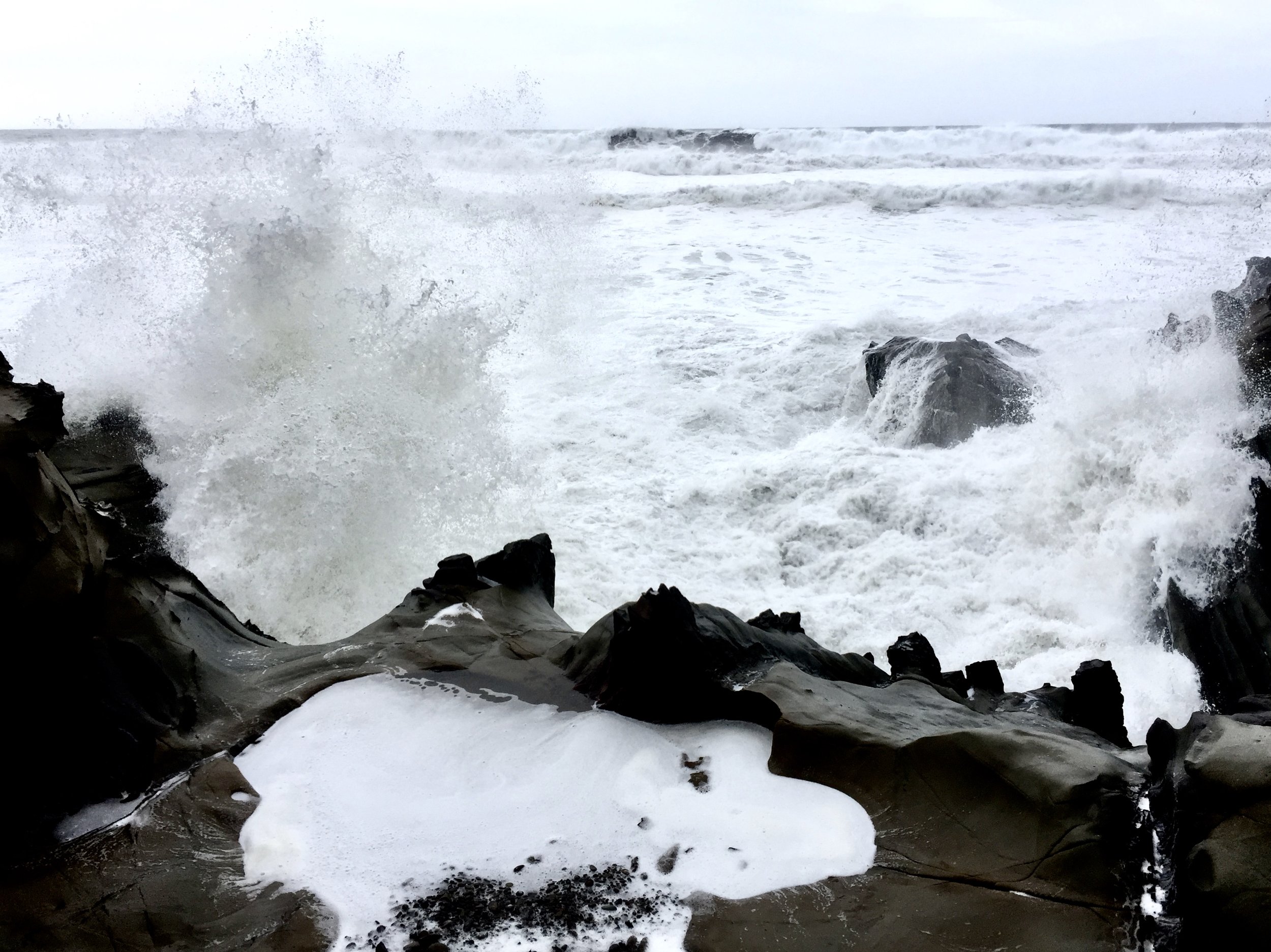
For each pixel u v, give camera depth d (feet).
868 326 38.60
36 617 10.45
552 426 31.30
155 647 12.44
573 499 26.94
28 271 44.27
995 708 12.96
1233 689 18.13
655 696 11.99
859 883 9.38
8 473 10.48
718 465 29.32
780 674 12.13
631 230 62.13
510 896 9.45
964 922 8.76
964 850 9.57
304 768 11.37
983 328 38.09
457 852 10.07
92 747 10.84
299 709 12.50
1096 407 23.86
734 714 11.95
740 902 9.27
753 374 35.65
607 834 10.28
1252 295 23.07
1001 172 90.22
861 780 10.59
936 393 29.27
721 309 43.21
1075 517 23.36
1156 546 20.84
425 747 11.73
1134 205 69.62
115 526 13.50
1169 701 18.97
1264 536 19.04
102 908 9.35
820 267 51.21
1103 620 21.56
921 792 10.27
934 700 12.15
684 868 9.77
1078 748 10.02
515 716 12.26
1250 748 8.52
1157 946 8.26
